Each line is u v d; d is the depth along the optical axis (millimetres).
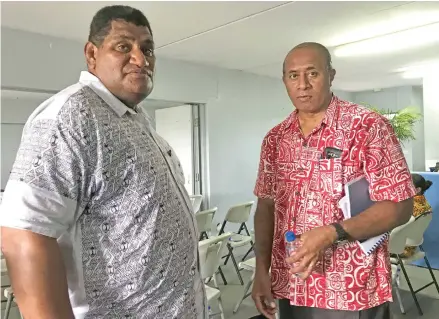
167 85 4805
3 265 2621
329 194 1210
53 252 796
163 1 2904
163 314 956
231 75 5602
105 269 893
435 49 4555
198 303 1090
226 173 5570
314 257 1089
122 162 888
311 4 3033
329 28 3688
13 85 3553
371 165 1162
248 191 5875
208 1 2926
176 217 991
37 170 788
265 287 1403
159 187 945
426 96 6055
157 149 1015
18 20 3314
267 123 6172
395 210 1139
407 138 6621
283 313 1361
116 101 968
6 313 2846
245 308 3287
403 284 3773
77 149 824
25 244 763
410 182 1171
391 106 8133
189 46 4254
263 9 3123
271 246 1463
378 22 3527
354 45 4344
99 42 1000
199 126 5438
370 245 1175
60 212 808
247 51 4504
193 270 1060
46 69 3764
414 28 3723
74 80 3979
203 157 5410
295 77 1255
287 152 1322
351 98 8547
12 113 5656
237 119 5707
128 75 989
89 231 883
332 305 1211
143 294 923
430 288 3643
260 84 6051
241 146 5766
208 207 5363
